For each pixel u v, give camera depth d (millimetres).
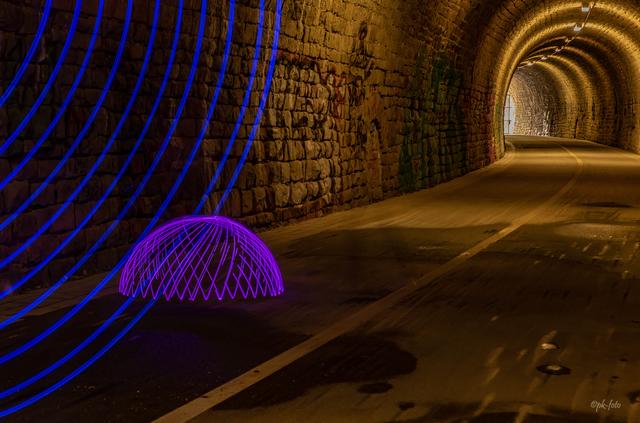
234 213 12078
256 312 7141
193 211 11008
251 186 12625
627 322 6746
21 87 8062
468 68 28844
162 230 8711
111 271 9211
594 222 13953
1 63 7809
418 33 21438
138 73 9805
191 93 10906
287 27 13539
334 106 16000
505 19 30859
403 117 21031
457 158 27203
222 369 5402
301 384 5074
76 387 5027
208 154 11328
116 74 9422
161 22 10102
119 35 9406
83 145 8953
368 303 7523
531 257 10180
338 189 16219
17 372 5359
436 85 24359
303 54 14367
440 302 7555
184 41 10641
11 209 8016
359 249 10938
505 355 5742
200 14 10891
